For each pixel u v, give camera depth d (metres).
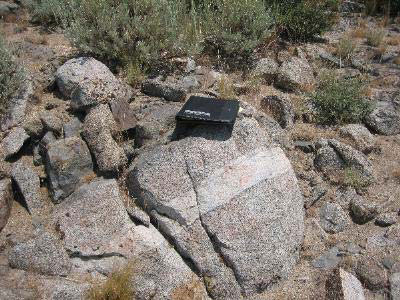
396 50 2.65
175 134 1.64
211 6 2.45
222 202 1.49
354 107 2.01
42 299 1.29
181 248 1.44
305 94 2.08
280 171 1.61
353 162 1.78
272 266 1.45
